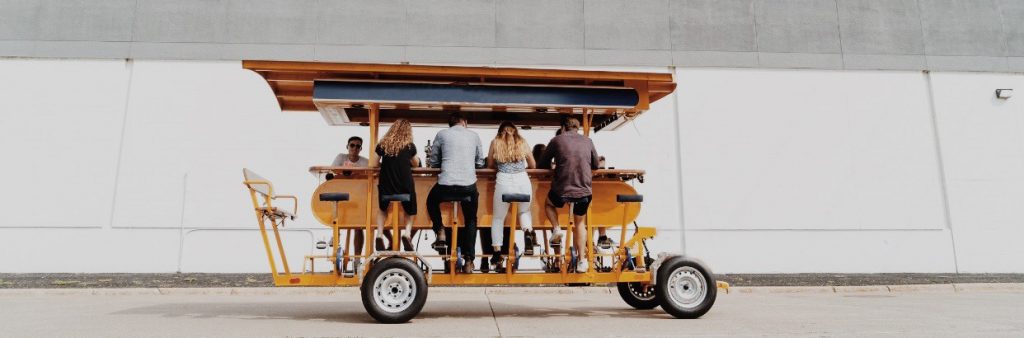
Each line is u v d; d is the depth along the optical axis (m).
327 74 6.24
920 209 13.38
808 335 4.75
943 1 14.52
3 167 12.18
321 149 12.81
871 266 13.09
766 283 10.91
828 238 13.13
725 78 13.68
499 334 4.82
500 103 6.27
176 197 12.36
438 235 5.82
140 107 12.65
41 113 12.47
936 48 14.20
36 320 5.77
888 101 13.83
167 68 12.87
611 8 13.92
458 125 6.16
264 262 12.34
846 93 13.80
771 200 13.20
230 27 13.17
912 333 4.86
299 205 12.56
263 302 8.04
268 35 13.22
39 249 11.96
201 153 12.58
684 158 13.23
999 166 13.71
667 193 13.07
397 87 6.17
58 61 12.73
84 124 12.48
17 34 12.79
